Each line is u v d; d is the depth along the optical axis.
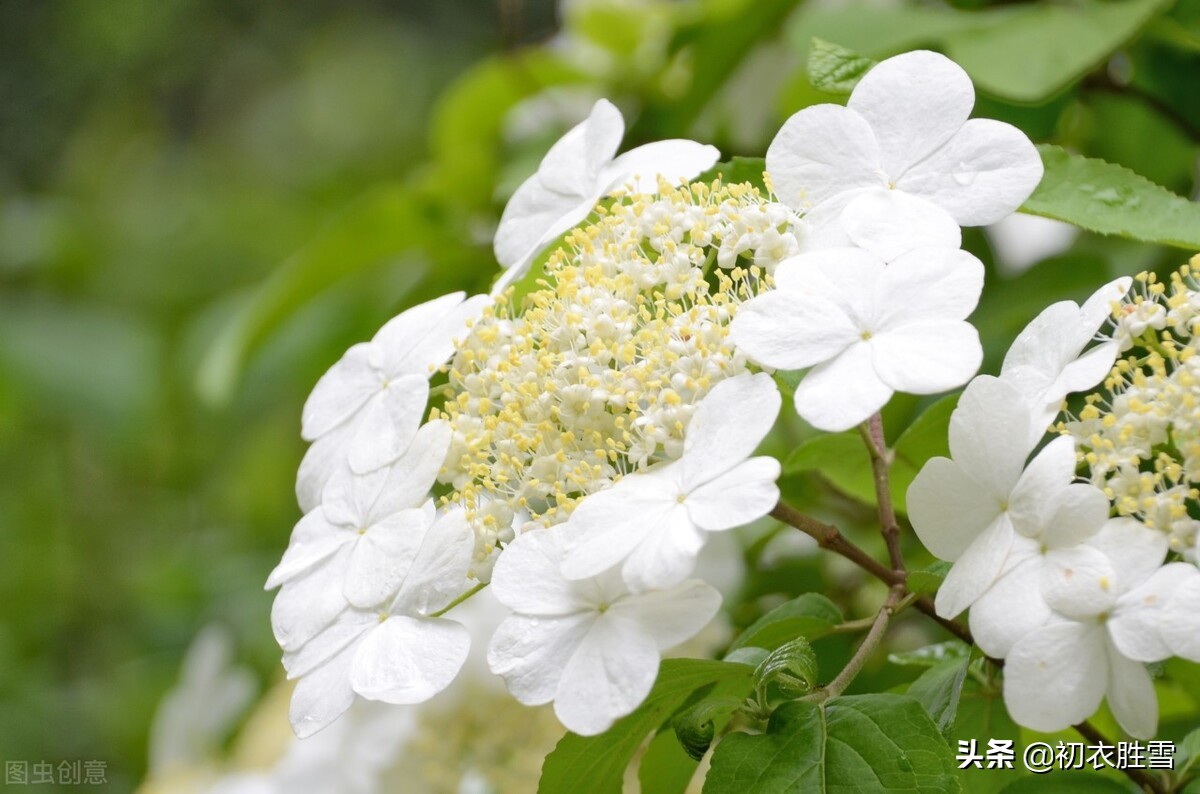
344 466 0.54
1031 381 0.51
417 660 0.51
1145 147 0.71
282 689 0.94
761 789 0.50
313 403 0.56
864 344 0.50
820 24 0.65
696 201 0.55
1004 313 0.67
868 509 0.67
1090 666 0.48
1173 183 0.71
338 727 0.73
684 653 0.67
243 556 1.24
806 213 0.53
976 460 0.50
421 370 0.54
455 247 0.81
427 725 0.68
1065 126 0.69
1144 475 0.49
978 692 0.56
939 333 0.50
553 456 0.52
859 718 0.51
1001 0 0.68
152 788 0.97
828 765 0.50
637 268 0.53
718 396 0.50
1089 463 0.50
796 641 0.52
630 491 0.50
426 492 0.53
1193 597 0.48
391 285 0.92
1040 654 0.49
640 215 0.53
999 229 0.80
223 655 1.01
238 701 1.01
